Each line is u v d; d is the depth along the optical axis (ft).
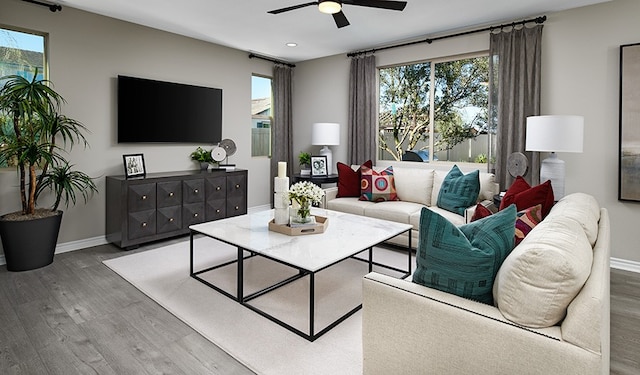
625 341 7.36
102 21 13.04
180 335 7.36
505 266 4.35
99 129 13.20
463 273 4.67
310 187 9.73
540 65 12.50
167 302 8.75
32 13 11.49
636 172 11.09
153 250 12.73
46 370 6.23
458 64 14.88
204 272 10.64
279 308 8.52
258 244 8.55
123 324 7.76
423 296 4.76
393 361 5.06
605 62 11.48
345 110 18.29
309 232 9.40
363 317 5.34
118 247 13.03
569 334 3.74
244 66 18.02
